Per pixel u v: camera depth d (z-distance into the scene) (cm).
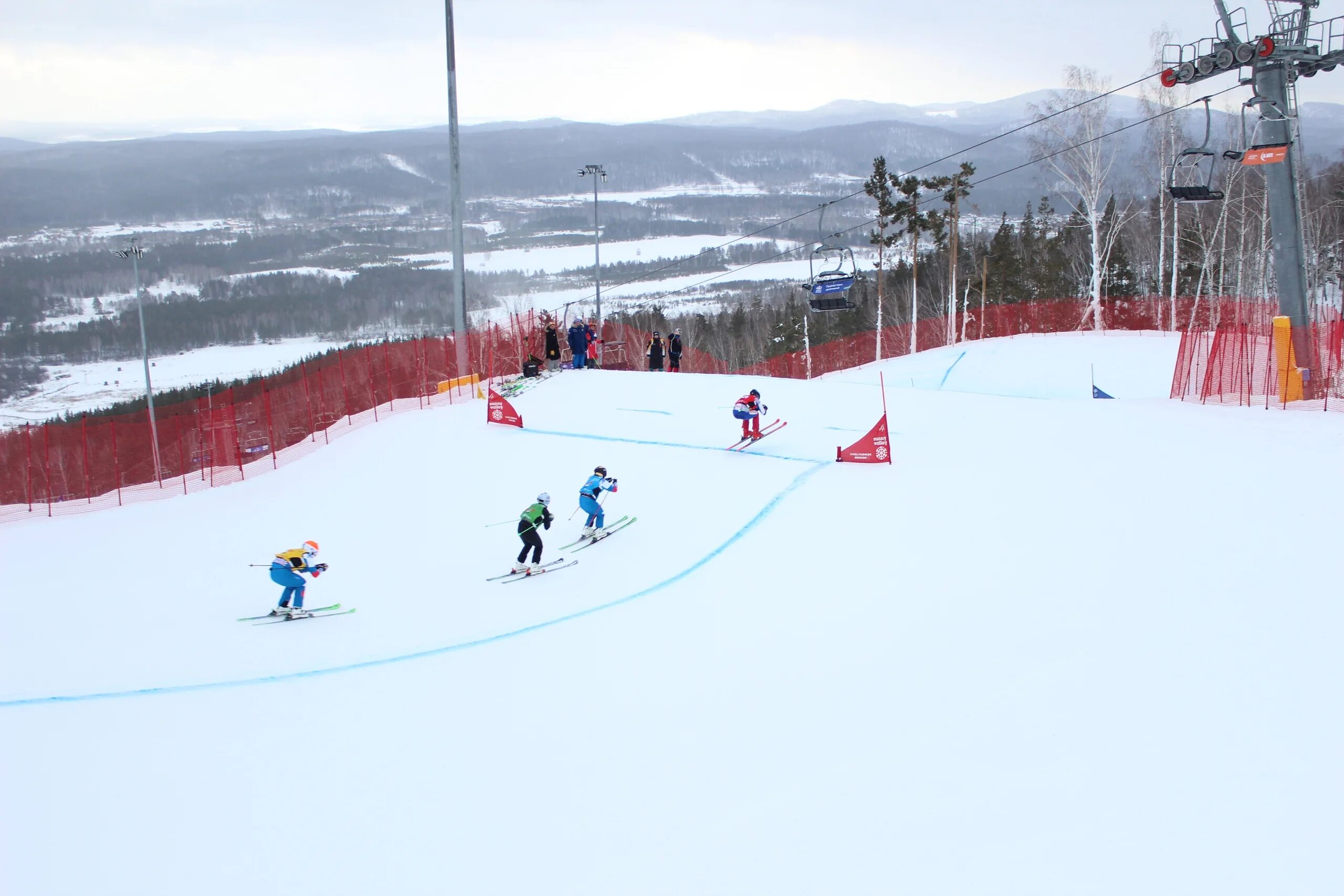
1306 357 1661
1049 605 916
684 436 1773
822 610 995
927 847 582
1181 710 700
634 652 949
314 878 606
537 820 654
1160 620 845
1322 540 962
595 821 646
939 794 635
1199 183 1675
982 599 955
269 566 1202
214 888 602
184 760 781
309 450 1986
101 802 716
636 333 4634
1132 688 739
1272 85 1602
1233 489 1152
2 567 1427
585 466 1658
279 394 3097
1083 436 1504
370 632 1082
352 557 1370
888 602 989
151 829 675
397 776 732
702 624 1004
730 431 1781
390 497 1619
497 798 688
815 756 703
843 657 875
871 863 573
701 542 1278
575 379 2352
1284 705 686
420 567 1301
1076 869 547
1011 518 1172
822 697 797
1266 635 788
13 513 1758
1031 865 555
